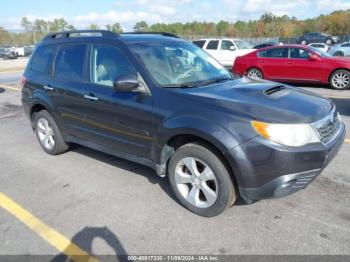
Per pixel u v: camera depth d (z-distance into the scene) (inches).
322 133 116.9
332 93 389.4
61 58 181.8
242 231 120.6
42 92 189.6
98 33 167.8
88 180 166.4
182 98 127.5
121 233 122.6
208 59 173.9
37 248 116.5
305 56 433.1
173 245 115.1
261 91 133.2
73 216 134.8
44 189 159.2
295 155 109.3
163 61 149.6
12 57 1482.5
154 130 134.6
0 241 120.7
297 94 138.9
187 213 133.5
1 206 144.8
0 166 189.2
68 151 207.9
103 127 158.7
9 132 258.8
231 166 114.9
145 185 158.7
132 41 153.6
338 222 123.4
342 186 150.2
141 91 138.2
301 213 130.0
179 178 134.0
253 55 474.9
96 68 160.1
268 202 138.3
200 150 122.8
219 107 118.7
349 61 408.2
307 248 110.6
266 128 110.1
